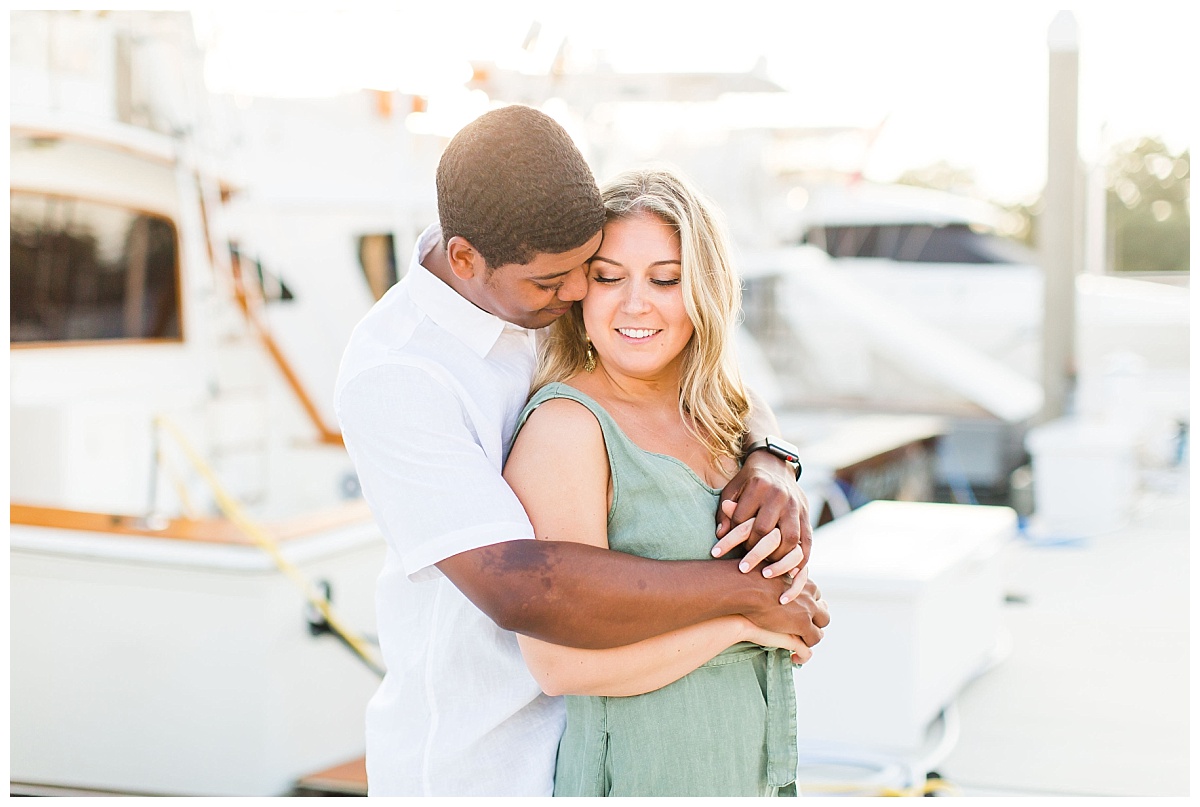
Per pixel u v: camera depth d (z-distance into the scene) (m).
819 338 8.84
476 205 1.47
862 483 6.37
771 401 8.30
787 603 1.59
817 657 3.77
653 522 1.58
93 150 4.91
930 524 4.62
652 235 1.59
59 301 4.86
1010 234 26.16
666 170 1.66
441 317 1.58
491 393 1.59
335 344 5.77
